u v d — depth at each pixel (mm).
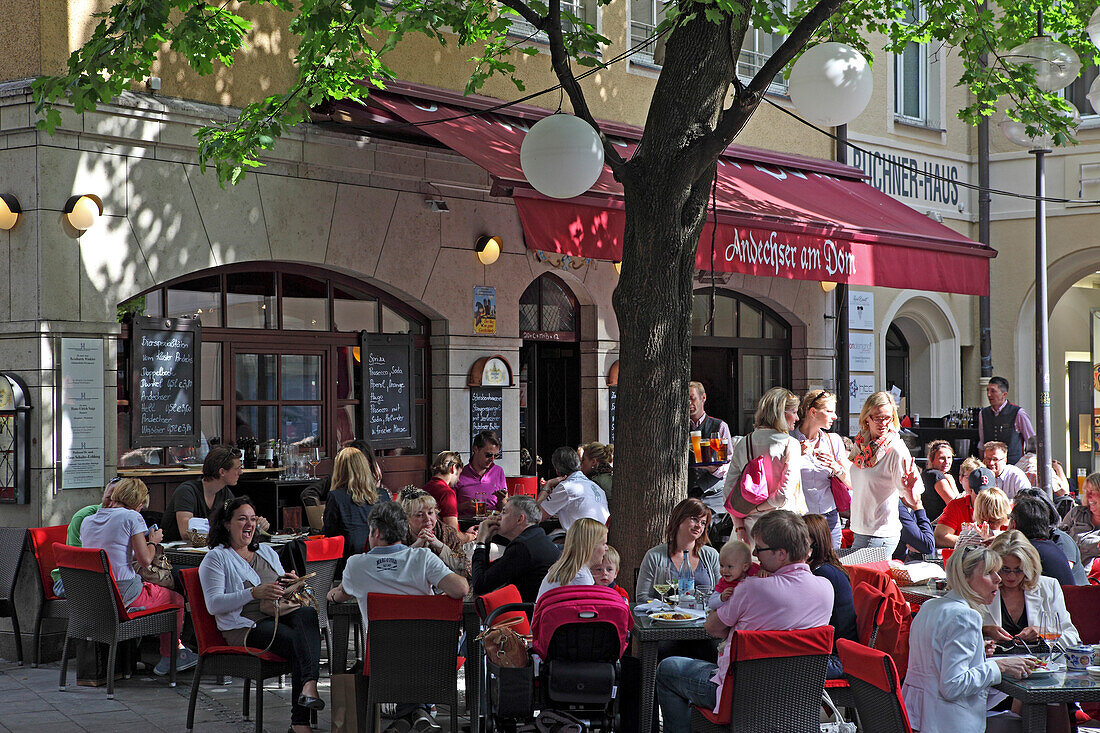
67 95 9367
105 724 7477
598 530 6586
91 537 8555
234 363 10766
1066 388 20641
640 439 7711
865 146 16484
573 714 6281
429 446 12203
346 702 6637
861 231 12609
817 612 5793
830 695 6262
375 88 11102
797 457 8062
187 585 7258
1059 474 12586
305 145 10859
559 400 13758
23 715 7688
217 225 10375
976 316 17969
